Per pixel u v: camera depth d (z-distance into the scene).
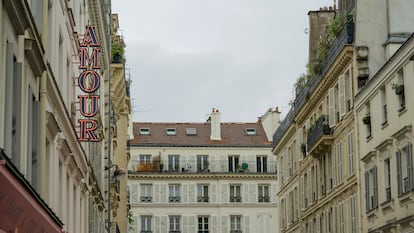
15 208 15.51
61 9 27.45
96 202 42.09
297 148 59.25
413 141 34.44
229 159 89.38
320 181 51.59
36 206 17.67
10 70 16.67
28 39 18.98
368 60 42.88
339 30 46.34
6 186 14.26
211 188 87.88
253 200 87.75
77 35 31.95
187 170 88.50
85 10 36.97
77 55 32.03
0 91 15.80
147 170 87.75
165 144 88.81
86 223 36.00
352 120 43.66
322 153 50.62
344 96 45.16
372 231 39.81
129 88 63.22
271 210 87.69
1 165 13.81
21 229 16.75
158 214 86.94
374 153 39.62
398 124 36.34
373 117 40.12
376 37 43.09
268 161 89.44
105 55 45.22
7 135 16.53
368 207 40.88
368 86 40.56
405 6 43.12
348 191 44.69
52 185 25.06
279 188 67.88
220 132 90.75
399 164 36.12
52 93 24.44
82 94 35.19
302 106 55.69
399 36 42.81
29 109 20.34
